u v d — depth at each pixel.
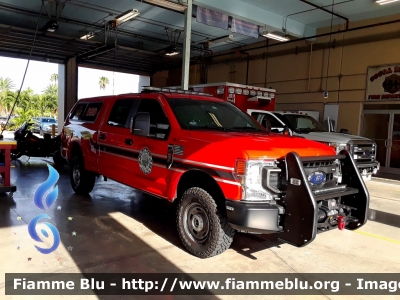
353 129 13.55
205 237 4.03
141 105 5.32
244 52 17.58
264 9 12.46
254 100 11.49
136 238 4.70
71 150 7.20
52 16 13.02
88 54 17.14
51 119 32.72
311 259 4.25
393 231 5.55
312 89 14.88
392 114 12.48
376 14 12.59
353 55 13.45
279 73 16.25
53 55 17.89
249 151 3.60
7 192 6.93
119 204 6.46
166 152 4.51
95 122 6.39
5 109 48.03
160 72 22.62
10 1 12.16
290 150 3.83
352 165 4.25
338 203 4.09
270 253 4.38
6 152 6.73
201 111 4.93
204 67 20.12
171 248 4.39
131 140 5.22
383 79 12.58
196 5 10.91
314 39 14.63
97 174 6.62
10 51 16.81
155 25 14.87
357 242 4.96
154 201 6.79
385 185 10.16
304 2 11.71
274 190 3.59
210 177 3.97
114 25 12.80
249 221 3.48
